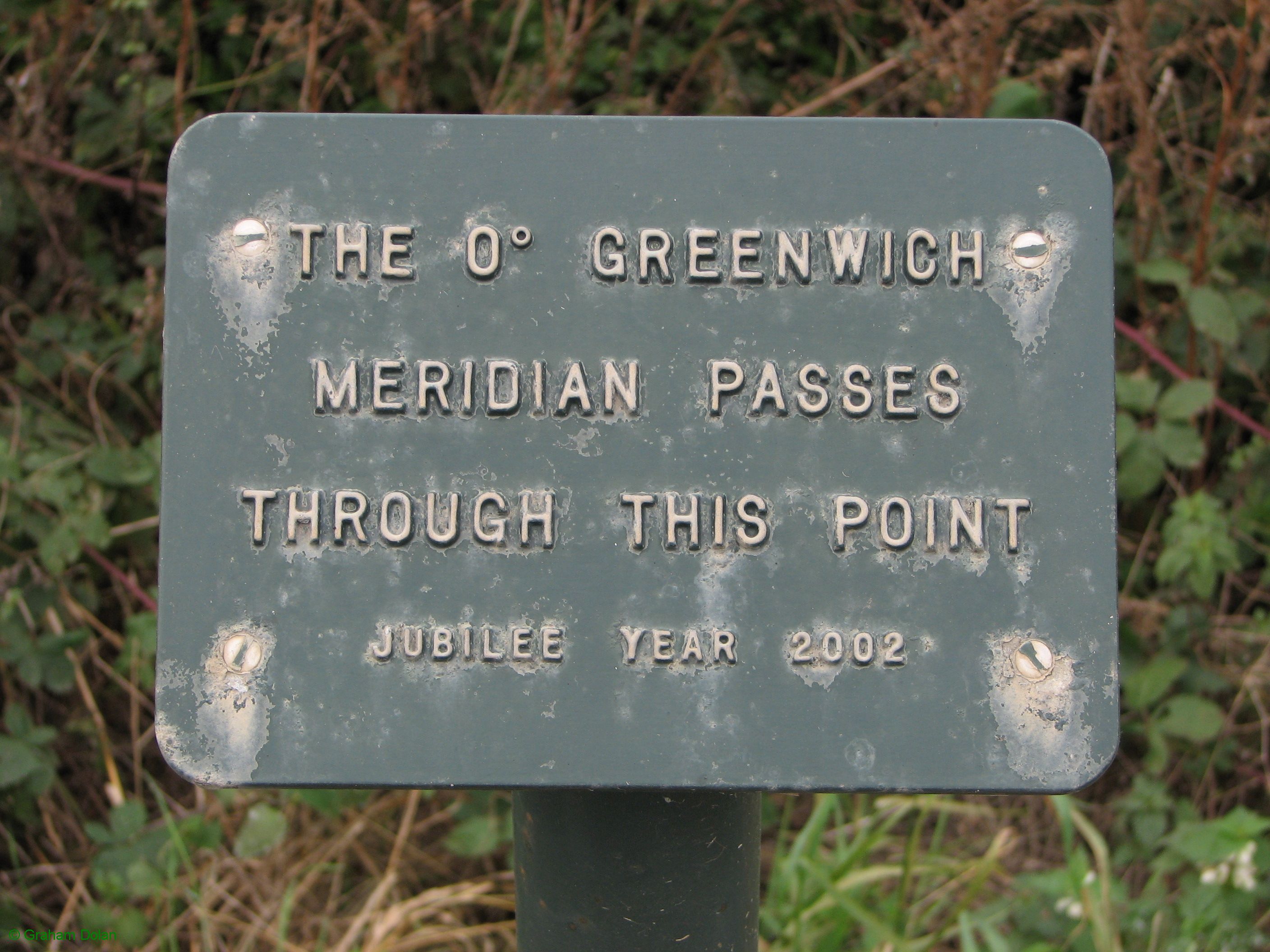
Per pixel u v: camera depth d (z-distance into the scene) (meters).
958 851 2.69
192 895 2.33
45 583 2.64
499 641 1.28
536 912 1.46
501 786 1.26
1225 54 2.85
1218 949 2.22
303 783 1.26
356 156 1.32
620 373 1.30
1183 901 2.26
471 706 1.27
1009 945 2.27
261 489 1.29
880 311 1.31
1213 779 2.71
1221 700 2.79
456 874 2.64
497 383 1.30
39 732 2.53
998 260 1.32
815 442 1.30
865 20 2.98
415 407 1.30
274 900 2.48
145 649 2.66
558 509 1.29
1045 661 1.28
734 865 1.46
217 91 2.93
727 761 1.27
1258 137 2.68
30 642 2.57
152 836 2.41
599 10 2.81
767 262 1.32
